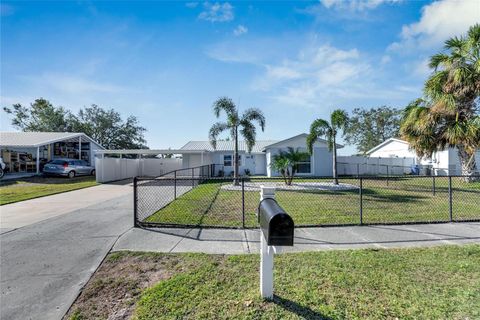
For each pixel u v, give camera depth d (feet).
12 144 60.95
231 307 8.47
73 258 13.05
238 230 17.79
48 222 20.31
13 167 65.10
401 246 14.25
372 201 29.14
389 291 9.37
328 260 12.16
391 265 11.55
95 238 16.16
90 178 61.21
